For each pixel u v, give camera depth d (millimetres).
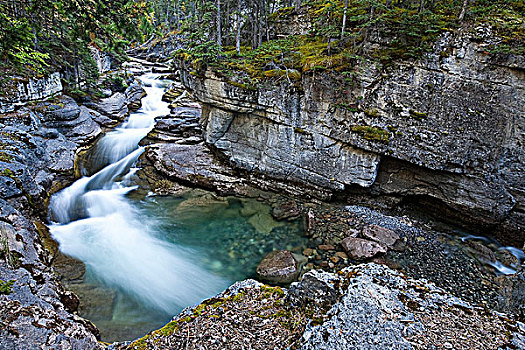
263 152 15578
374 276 6375
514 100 10492
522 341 4719
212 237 11812
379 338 4707
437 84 11336
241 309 6188
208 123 17484
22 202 10250
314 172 14438
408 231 12234
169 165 16859
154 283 9195
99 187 15219
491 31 10523
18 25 13008
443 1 13445
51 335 4898
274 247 11148
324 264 10133
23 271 6461
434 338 4750
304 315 5750
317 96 13102
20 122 14930
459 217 12719
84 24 13117
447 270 10133
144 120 23828
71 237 11109
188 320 5910
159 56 50312
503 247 11695
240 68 14617
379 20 12117
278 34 20391
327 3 17875
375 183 13953
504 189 11250
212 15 19219
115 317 7691
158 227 12375
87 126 19281
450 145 11602
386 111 12234
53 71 20297
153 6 52750
